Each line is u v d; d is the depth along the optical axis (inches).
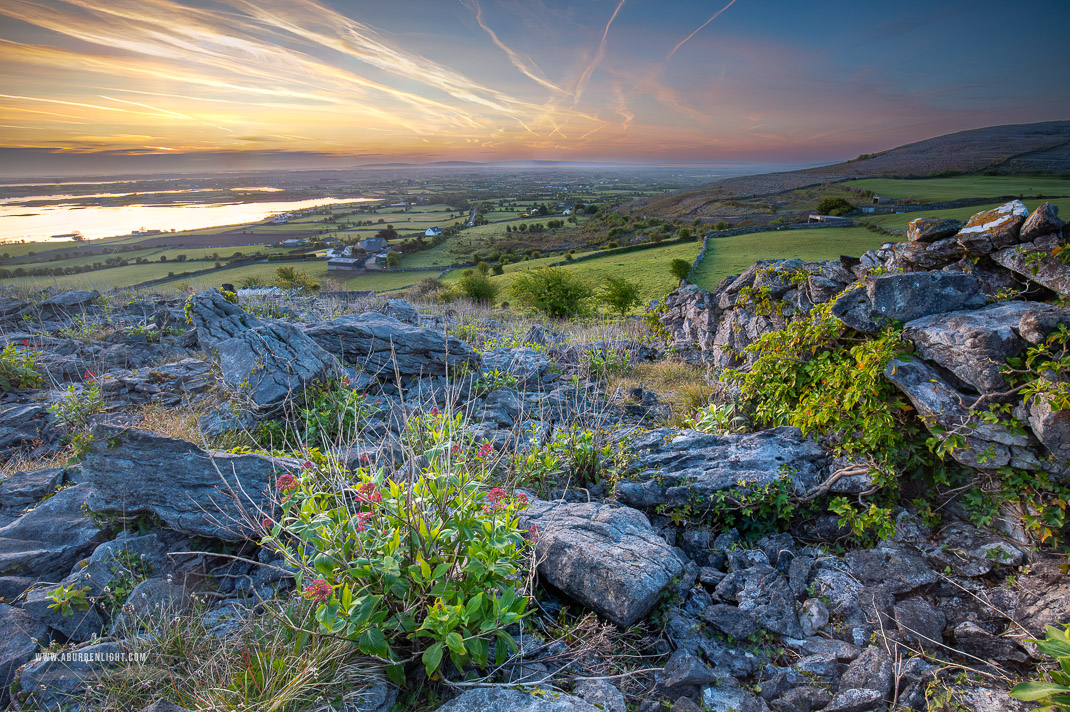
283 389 118.9
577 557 72.9
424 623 56.4
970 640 66.2
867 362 88.4
